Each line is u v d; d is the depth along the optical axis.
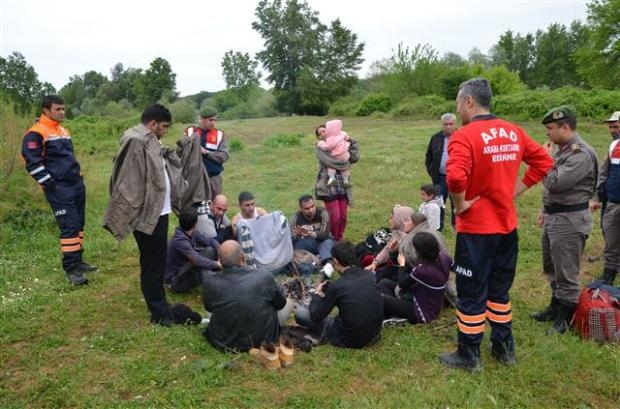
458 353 4.12
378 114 32.38
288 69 53.28
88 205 9.48
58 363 4.23
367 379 3.95
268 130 26.86
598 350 4.25
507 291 4.06
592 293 4.52
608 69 36.19
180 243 5.77
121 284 6.07
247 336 4.30
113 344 4.51
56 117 5.99
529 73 62.50
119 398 3.71
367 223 8.62
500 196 3.77
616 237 5.54
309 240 6.81
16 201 8.43
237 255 4.44
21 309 5.21
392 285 5.54
